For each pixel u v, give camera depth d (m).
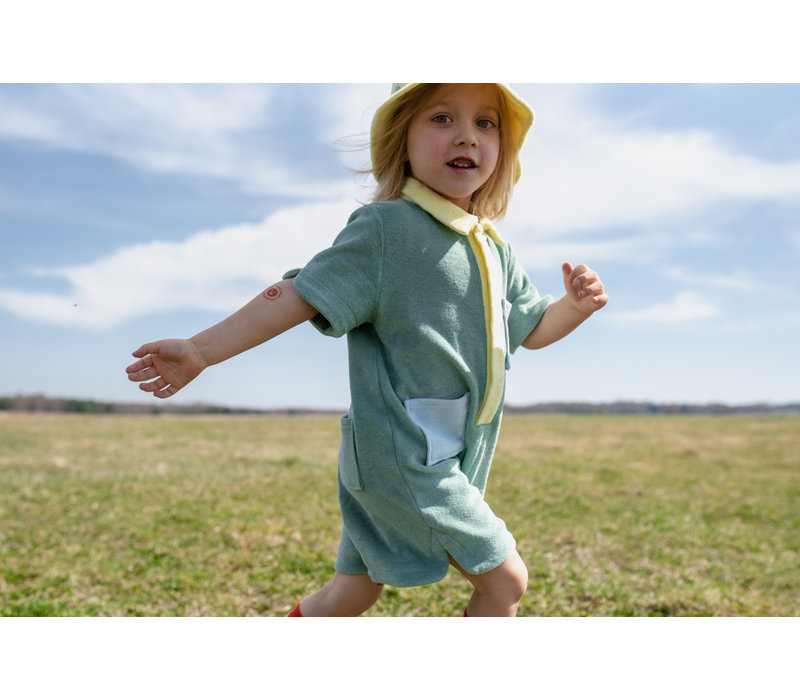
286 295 1.70
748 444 11.09
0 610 2.77
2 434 11.38
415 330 1.80
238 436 11.76
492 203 2.19
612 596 3.07
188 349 1.61
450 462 1.81
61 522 4.48
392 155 2.02
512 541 1.85
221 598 2.97
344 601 2.07
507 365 1.99
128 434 11.83
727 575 3.55
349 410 1.91
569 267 2.07
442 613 2.85
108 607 2.84
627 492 6.32
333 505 5.16
